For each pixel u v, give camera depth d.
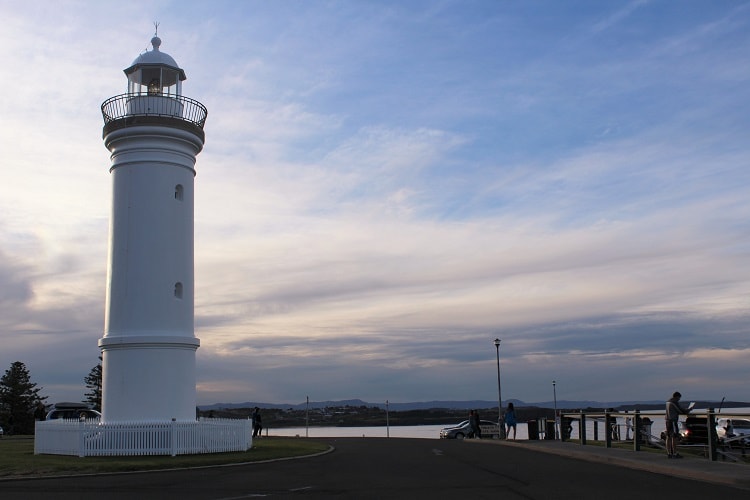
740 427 28.34
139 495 14.58
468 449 28.95
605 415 26.62
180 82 29.41
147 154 27.14
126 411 25.69
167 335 26.19
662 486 15.72
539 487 15.57
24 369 73.94
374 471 19.58
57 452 24.62
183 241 27.52
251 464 22.06
